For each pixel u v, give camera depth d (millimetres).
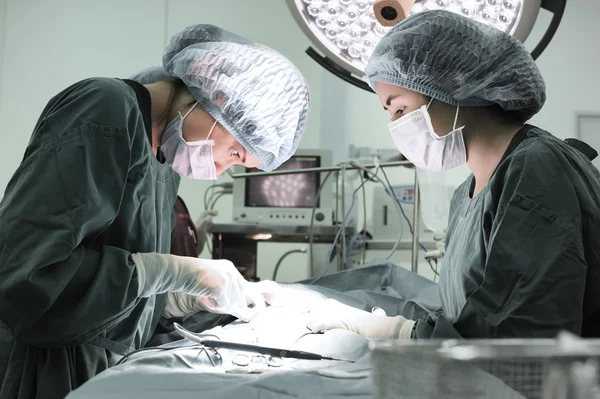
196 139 1763
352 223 3729
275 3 4738
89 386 994
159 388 989
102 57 4520
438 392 695
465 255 1596
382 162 3291
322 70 4621
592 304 1352
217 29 1850
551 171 1395
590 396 655
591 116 4410
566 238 1316
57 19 4520
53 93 4449
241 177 3197
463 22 1610
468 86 1616
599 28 4477
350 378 1064
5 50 4441
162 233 1815
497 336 1276
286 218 3486
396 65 1657
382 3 1546
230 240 3605
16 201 1332
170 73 1805
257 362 1312
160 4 4625
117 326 1552
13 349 1399
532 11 1642
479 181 1710
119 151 1446
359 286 2510
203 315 1967
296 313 1776
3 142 4371
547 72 4453
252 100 1729
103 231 1503
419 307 2064
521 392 682
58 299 1340
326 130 4555
